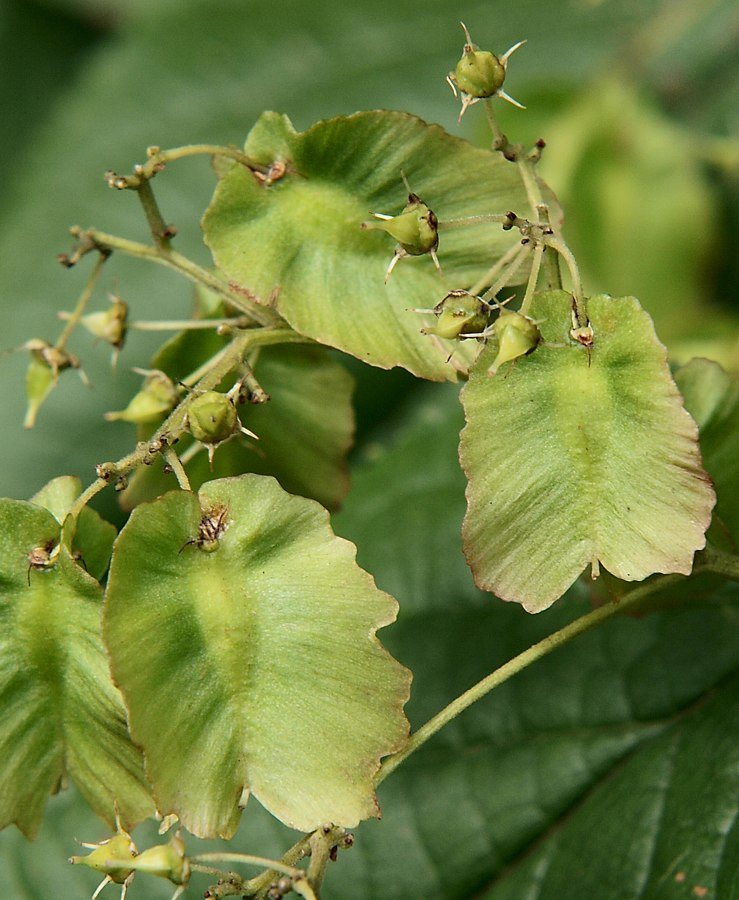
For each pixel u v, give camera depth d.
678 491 0.19
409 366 0.20
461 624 0.23
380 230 0.20
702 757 0.21
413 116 0.20
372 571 0.23
